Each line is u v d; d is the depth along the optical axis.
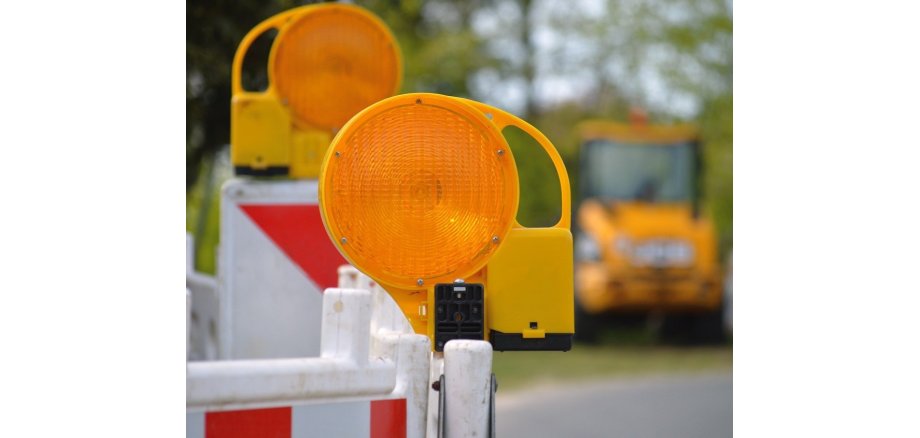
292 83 8.58
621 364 38.34
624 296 43.34
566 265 5.48
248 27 14.09
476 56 63.47
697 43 66.06
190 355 9.43
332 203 5.12
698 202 47.50
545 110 67.31
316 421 4.77
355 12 8.66
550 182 64.06
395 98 5.21
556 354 41.62
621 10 66.88
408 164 5.24
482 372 4.91
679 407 27.84
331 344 4.91
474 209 5.30
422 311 5.29
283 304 8.18
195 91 14.60
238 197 8.16
